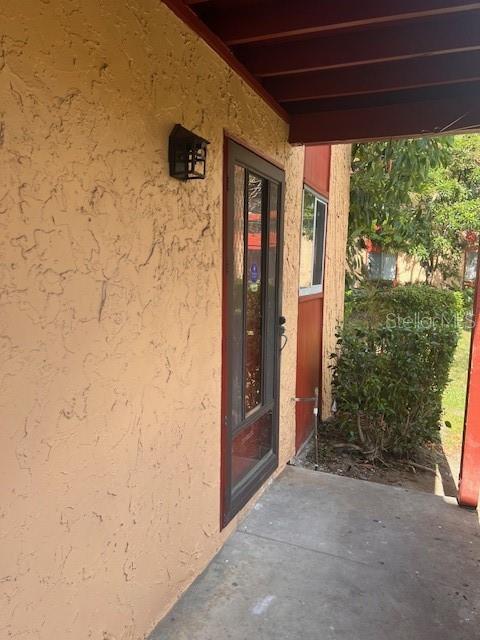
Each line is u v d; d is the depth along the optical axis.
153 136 1.71
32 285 1.24
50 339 1.31
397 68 2.54
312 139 3.17
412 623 2.05
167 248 1.84
